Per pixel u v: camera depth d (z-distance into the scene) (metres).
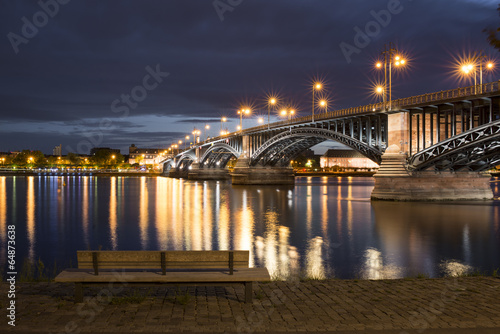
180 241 31.48
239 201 66.69
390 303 9.51
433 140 55.78
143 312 8.78
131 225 40.28
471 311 8.92
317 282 11.56
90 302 9.48
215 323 8.14
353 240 30.88
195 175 165.00
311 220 42.66
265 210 53.03
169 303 9.42
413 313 8.77
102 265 9.56
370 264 22.80
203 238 32.59
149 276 9.35
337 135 73.25
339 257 24.70
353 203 60.34
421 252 26.22
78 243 31.20
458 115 53.94
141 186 115.50
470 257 24.75
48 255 27.03
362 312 8.84
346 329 7.86
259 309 9.01
